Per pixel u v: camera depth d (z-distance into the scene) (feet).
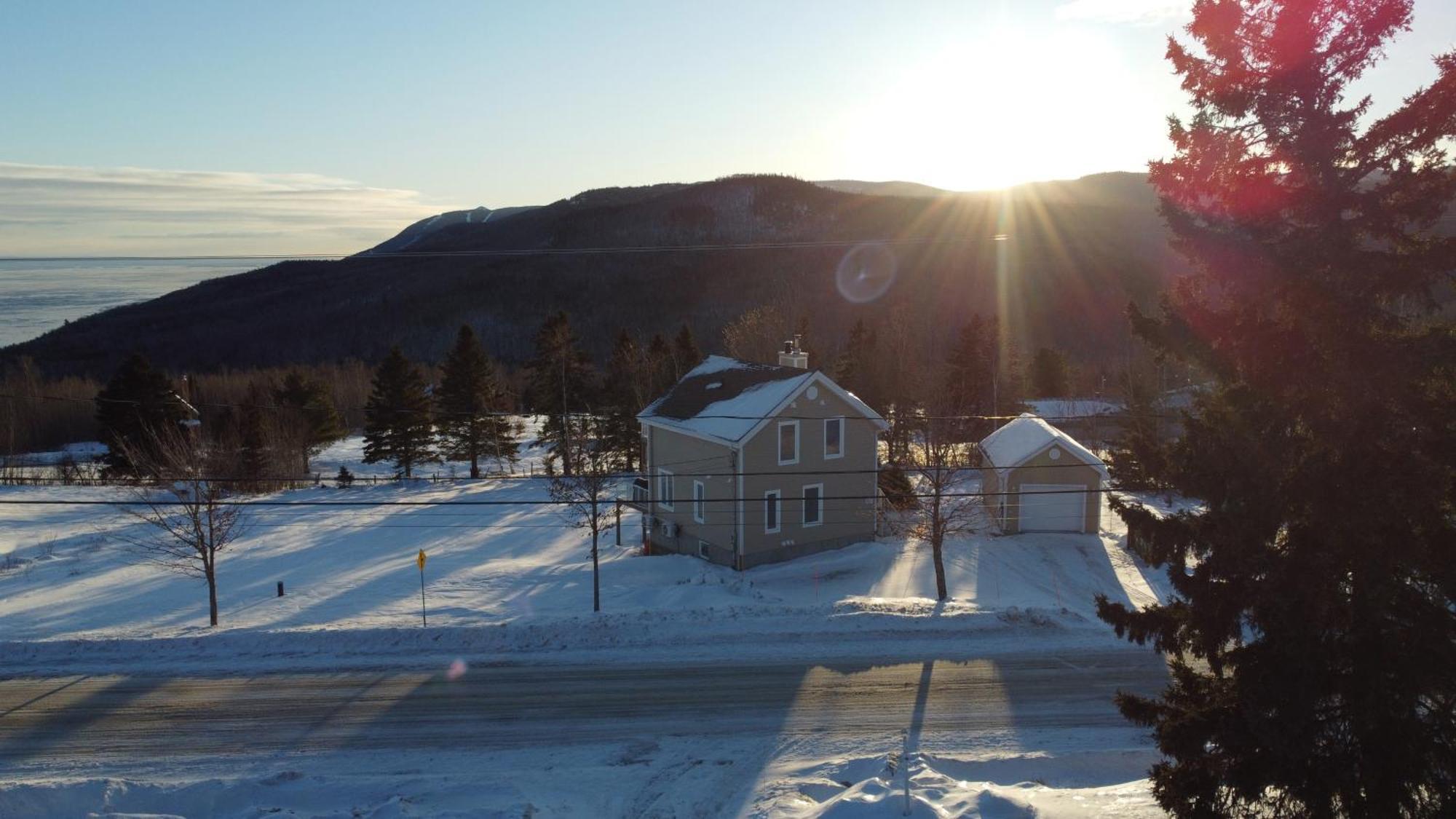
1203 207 39.47
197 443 106.01
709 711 61.00
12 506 152.56
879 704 62.23
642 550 114.32
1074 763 53.52
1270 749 35.12
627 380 174.40
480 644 72.95
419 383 190.49
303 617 83.10
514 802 48.29
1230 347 37.83
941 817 43.47
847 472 98.02
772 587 92.02
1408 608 34.32
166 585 96.99
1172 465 38.75
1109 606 41.73
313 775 51.44
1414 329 35.40
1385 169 35.29
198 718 59.88
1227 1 36.09
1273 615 35.01
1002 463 115.14
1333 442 34.40
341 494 164.76
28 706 61.67
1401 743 33.71
